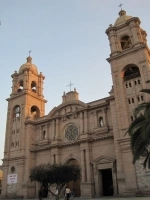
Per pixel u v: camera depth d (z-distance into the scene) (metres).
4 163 60.38
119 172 40.84
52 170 34.69
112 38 52.62
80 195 47.81
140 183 37.75
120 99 45.84
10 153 60.75
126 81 46.97
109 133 47.28
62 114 57.06
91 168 46.78
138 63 46.09
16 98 67.31
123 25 52.44
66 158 51.66
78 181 49.75
